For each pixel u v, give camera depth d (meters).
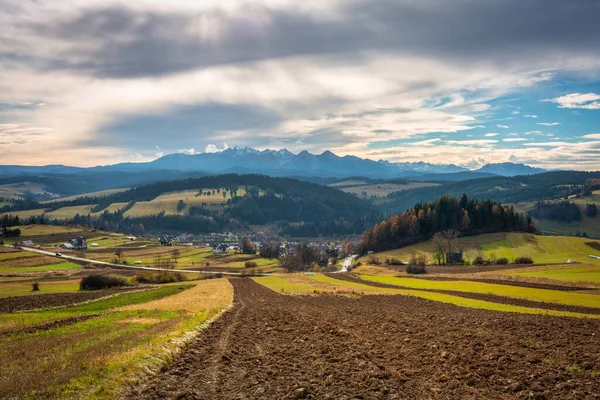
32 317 40.59
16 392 15.51
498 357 22.98
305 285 84.94
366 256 172.38
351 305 50.81
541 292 60.47
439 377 19.55
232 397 16.95
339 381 19.03
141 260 169.62
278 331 32.28
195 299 55.56
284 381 19.08
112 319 36.28
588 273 85.88
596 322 34.53
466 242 159.38
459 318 37.72
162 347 23.20
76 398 15.20
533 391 17.67
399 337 29.16
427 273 110.12
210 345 26.66
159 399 16.47
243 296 64.38
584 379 18.97
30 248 187.50
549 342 26.70
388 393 17.52
